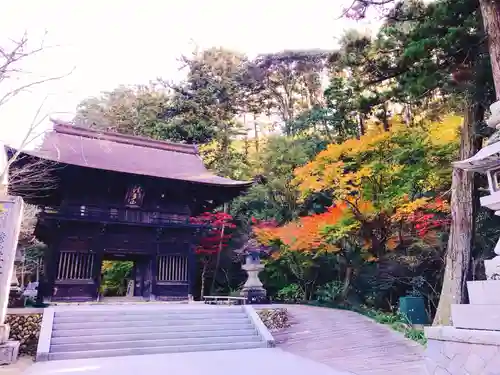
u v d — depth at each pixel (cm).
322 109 2425
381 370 688
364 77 1195
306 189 1641
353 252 1769
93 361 761
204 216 1928
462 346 386
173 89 2998
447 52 986
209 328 1016
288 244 1797
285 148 2227
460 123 1612
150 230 1708
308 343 973
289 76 3244
